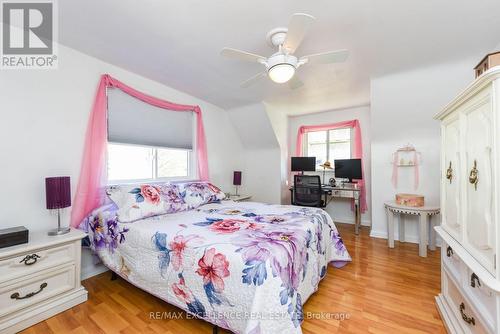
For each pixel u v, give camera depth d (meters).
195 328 1.46
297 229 1.69
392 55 2.27
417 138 3.04
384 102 2.94
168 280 1.50
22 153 1.82
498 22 1.74
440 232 1.52
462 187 1.22
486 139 0.98
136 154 2.78
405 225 3.20
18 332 1.43
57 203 1.77
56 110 2.01
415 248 2.90
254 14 1.63
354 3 1.53
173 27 1.79
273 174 4.51
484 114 1.00
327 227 2.24
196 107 3.44
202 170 3.47
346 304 1.70
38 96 1.91
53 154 1.99
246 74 2.70
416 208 2.69
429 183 2.99
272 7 1.56
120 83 2.45
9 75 1.76
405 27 1.81
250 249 1.31
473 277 1.11
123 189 2.24
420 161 3.03
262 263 1.20
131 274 1.74
